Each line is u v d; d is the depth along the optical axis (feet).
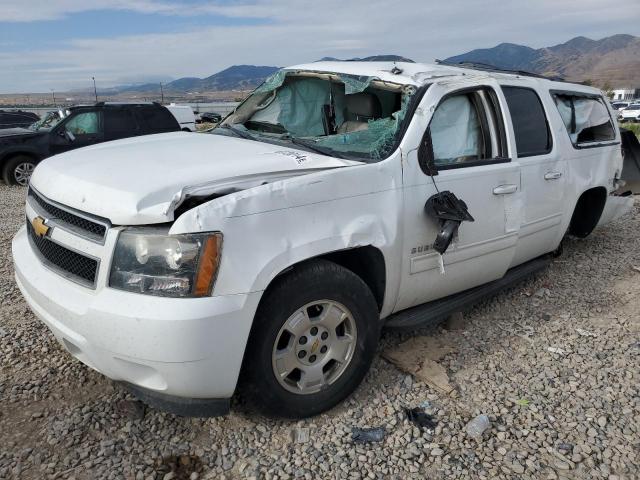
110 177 8.71
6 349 11.38
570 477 8.31
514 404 10.11
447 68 12.93
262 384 8.51
